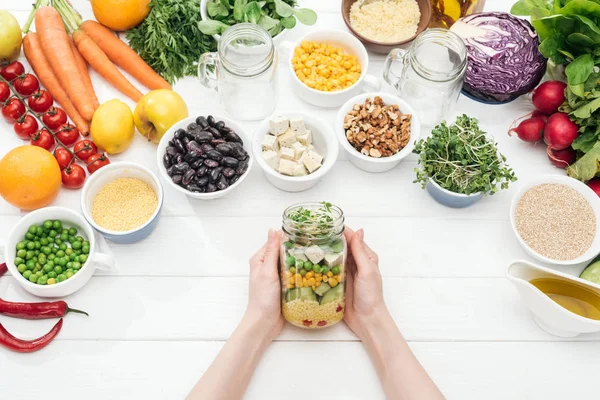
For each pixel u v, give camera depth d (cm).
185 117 151
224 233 145
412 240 146
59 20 158
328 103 159
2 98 149
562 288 128
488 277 142
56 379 127
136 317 134
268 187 151
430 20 170
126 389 127
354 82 158
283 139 146
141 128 150
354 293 130
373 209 149
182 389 128
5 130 154
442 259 144
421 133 161
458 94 152
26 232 134
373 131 146
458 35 156
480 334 136
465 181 139
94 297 136
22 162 133
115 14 155
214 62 150
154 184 141
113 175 142
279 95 165
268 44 144
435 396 116
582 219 141
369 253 132
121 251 141
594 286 122
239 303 137
